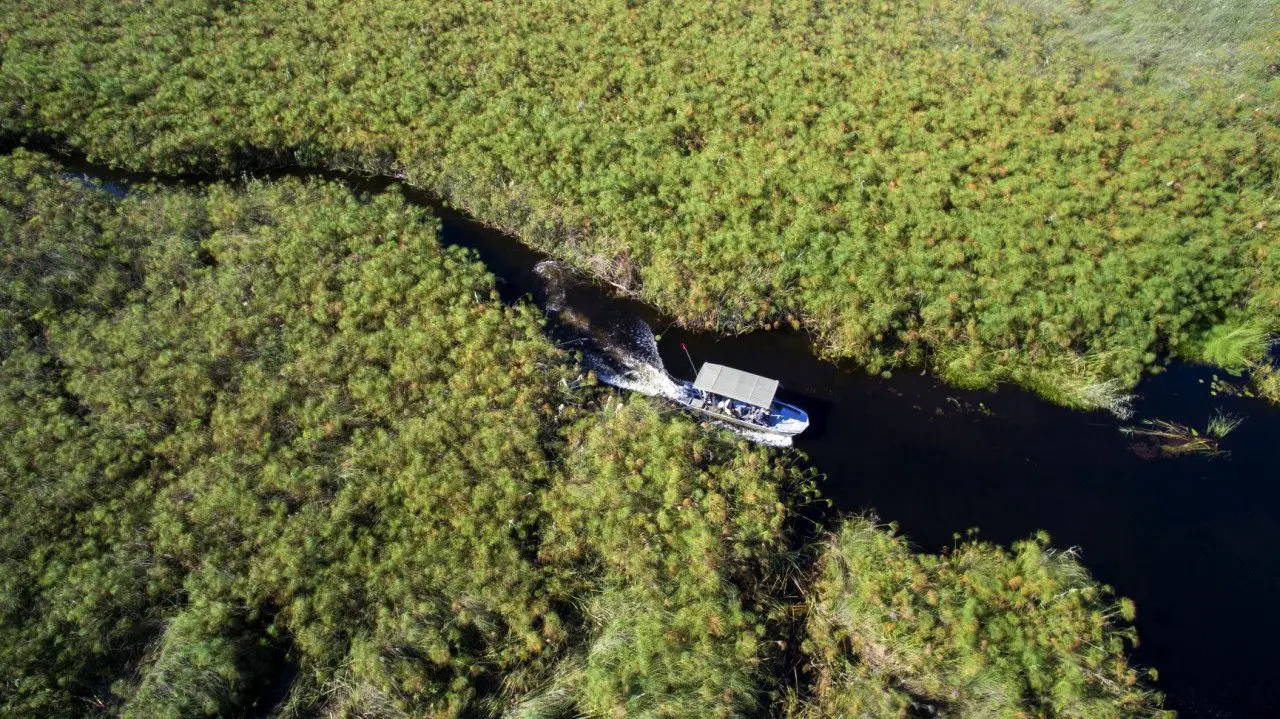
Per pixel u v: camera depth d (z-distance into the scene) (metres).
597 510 31.89
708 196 45.38
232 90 53.59
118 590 28.88
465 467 33.47
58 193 46.75
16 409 35.06
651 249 43.41
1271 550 32.72
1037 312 38.62
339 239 44.78
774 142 48.38
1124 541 33.12
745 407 37.09
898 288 40.00
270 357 38.12
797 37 57.16
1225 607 30.98
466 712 26.62
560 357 39.22
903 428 37.66
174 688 25.72
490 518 31.66
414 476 32.78
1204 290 39.81
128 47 57.53
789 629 29.44
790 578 31.06
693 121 50.75
